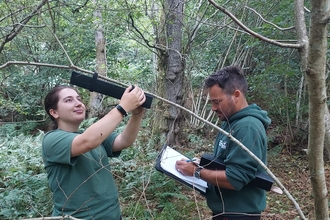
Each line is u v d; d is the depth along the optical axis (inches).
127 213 132.8
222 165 70.7
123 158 170.7
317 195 53.7
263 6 203.5
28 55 276.2
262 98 236.4
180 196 137.9
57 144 64.9
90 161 70.9
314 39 42.9
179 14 190.4
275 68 193.6
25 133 287.9
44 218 52.9
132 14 179.8
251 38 197.9
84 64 330.6
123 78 297.6
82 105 72.8
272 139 220.2
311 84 45.3
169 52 195.0
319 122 47.7
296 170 191.9
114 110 63.2
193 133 229.6
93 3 177.6
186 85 208.2
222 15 215.0
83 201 68.9
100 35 293.3
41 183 144.3
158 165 76.8
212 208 77.6
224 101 72.3
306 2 183.2
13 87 278.7
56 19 223.8
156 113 205.9
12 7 132.3
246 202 73.1
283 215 142.2
